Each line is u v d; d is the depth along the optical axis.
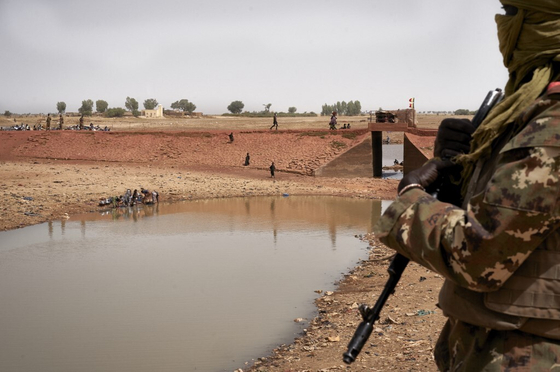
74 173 42.31
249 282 15.45
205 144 55.34
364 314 1.85
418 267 14.87
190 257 18.83
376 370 7.79
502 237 1.46
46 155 55.66
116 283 15.67
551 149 1.44
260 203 32.59
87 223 25.88
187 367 9.57
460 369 1.69
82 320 12.52
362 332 1.83
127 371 9.53
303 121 134.38
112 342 11.08
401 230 1.68
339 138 51.75
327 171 45.34
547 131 1.46
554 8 1.55
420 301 11.55
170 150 54.94
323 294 13.95
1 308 13.52
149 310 13.11
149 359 10.05
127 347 10.73
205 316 12.51
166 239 22.00
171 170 47.03
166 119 157.12
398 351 8.54
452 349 1.76
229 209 30.14
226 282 15.49
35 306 13.65
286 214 28.27
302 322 11.82
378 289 13.67
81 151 56.34
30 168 45.19
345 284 14.82
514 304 1.55
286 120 147.00
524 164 1.47
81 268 17.58
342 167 45.72
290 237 22.11
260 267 17.22
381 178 44.94
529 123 1.51
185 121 136.88
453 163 1.80
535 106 1.52
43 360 10.22
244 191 36.78
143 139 57.53
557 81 1.57
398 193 1.78
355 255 18.61
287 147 52.28
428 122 138.75
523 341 1.57
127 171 45.12
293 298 13.73
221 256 18.88
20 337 11.49
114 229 24.30
